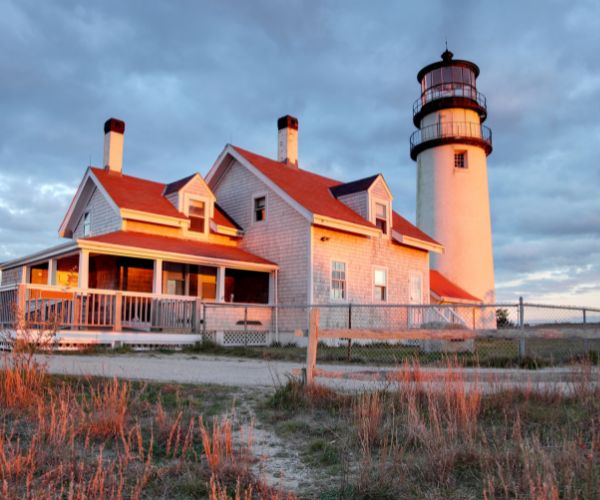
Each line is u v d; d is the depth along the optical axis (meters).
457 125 30.67
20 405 6.64
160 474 4.75
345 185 24.91
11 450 4.95
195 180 22.58
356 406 6.71
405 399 6.89
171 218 21.17
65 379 8.27
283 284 21.64
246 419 6.72
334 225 21.28
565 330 9.17
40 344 9.04
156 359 12.96
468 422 5.69
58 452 5.09
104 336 15.28
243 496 4.34
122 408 6.21
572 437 5.59
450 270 30.05
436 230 30.52
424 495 4.40
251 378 9.66
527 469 4.32
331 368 11.27
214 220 22.98
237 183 24.41
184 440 5.64
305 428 6.29
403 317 24.25
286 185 22.56
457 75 31.11
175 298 17.23
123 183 22.56
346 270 22.27
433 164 31.14
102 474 4.52
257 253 22.91
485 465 4.84
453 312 24.83
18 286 13.95
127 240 18.62
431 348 15.20
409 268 25.55
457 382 6.75
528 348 15.52
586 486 4.13
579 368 8.49
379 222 24.31
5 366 7.78
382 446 5.50
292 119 26.20
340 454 5.41
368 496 4.43
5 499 3.94
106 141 23.25
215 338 18.45
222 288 20.12
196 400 7.48
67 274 22.77
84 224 23.47
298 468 5.13
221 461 4.91
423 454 5.18
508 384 7.57
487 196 31.31
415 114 32.59
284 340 21.14
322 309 21.06
